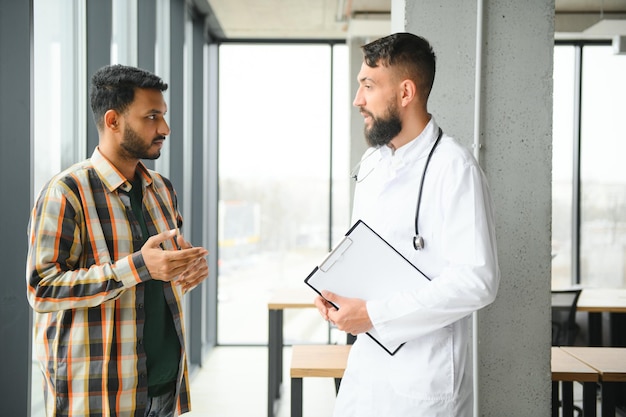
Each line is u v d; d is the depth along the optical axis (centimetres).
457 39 255
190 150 564
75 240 143
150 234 161
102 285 136
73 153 269
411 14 256
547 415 246
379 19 559
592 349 288
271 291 636
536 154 246
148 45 379
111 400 142
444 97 256
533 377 246
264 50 639
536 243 246
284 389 475
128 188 154
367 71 156
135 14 374
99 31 276
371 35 598
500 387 246
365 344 162
